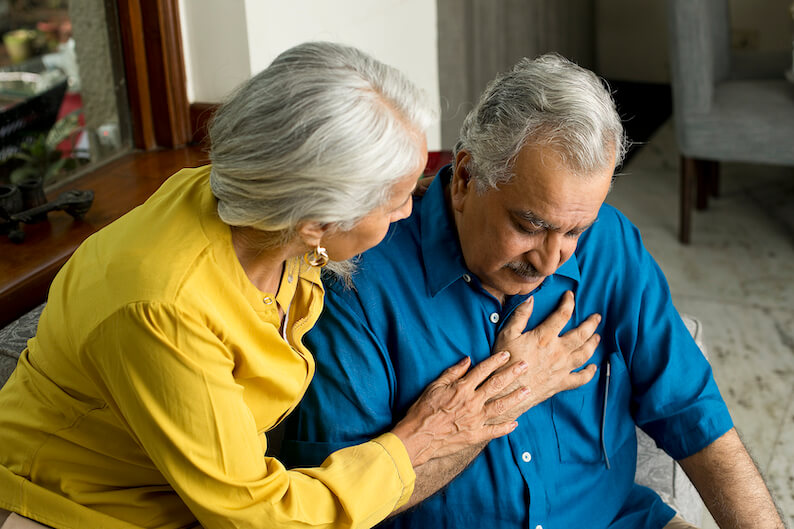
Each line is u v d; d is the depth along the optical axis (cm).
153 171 204
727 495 137
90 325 98
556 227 115
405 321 132
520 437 136
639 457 162
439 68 338
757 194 375
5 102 190
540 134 111
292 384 114
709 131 307
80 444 109
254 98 91
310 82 89
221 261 100
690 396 139
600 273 140
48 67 197
